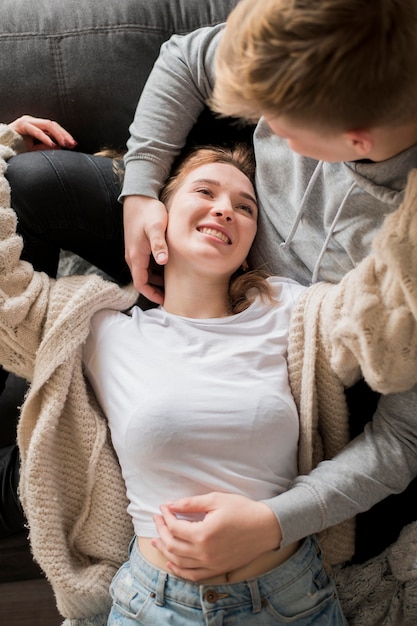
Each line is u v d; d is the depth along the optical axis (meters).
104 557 1.14
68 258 1.44
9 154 1.17
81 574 1.12
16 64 1.29
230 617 0.98
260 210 1.20
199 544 0.95
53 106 1.31
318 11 0.72
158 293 1.20
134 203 1.16
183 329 1.11
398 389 0.96
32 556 1.31
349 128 0.78
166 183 1.20
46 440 1.09
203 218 1.13
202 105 1.23
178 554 0.97
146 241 1.15
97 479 1.12
